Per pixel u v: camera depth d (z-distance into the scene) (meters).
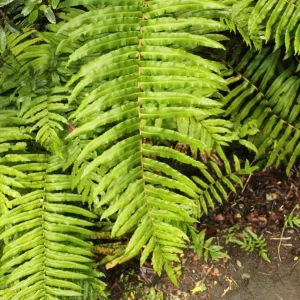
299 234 2.47
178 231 1.75
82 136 1.98
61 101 2.02
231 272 2.41
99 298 2.32
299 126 2.31
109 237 2.27
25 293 1.88
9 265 1.85
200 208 2.55
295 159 2.51
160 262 1.79
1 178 1.88
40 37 2.09
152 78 1.63
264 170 2.64
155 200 1.71
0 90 2.04
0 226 1.93
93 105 1.60
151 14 1.73
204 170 2.35
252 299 2.30
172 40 1.68
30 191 2.06
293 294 2.29
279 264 2.39
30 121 1.90
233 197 2.60
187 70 1.63
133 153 1.66
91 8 2.08
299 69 2.17
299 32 1.84
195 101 1.61
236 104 2.25
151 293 2.38
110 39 1.67
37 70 1.97
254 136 2.38
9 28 1.88
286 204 2.55
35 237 1.91
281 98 2.29
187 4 1.71
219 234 2.53
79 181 1.96
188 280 2.41
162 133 1.64
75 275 1.92
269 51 2.31
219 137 2.11
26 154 1.99
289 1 1.86
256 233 2.50
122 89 1.62
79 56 1.64
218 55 2.33
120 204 1.67
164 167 1.69
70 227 1.94
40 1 1.83
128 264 2.47
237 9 1.92
